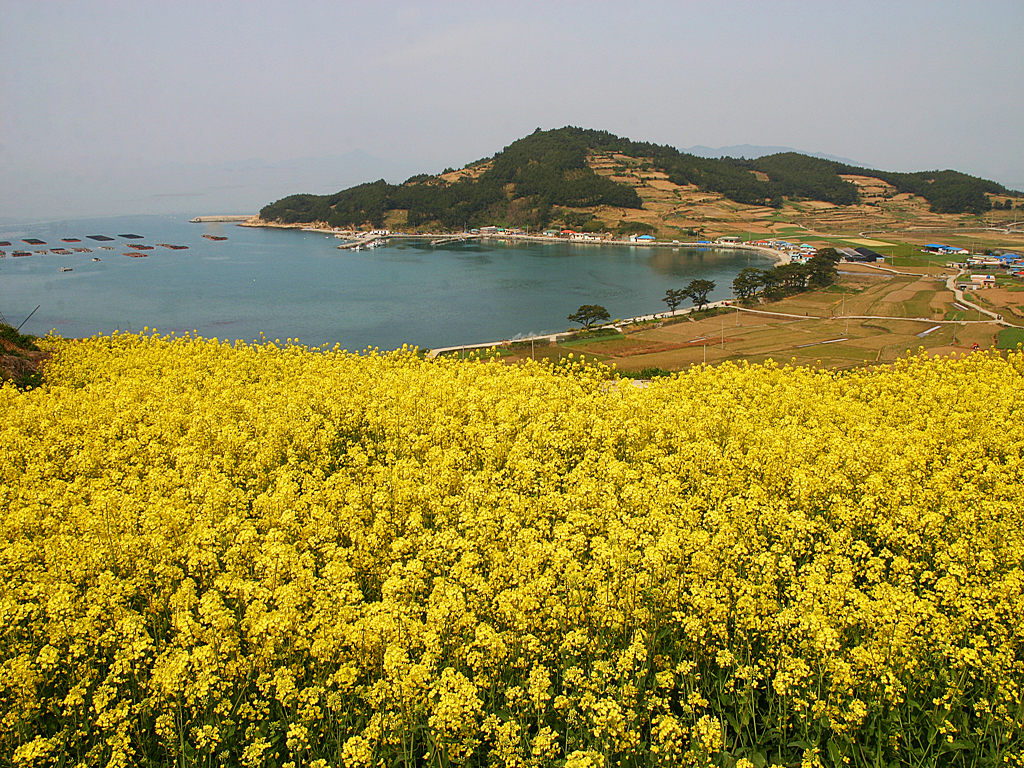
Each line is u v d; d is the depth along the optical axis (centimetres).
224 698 1162
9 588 1427
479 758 1090
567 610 1316
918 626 1230
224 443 2359
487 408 2858
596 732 1021
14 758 1021
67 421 2631
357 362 4066
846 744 1113
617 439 2516
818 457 2177
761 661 1191
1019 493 1892
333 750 1130
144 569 1497
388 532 1733
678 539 1519
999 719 1115
